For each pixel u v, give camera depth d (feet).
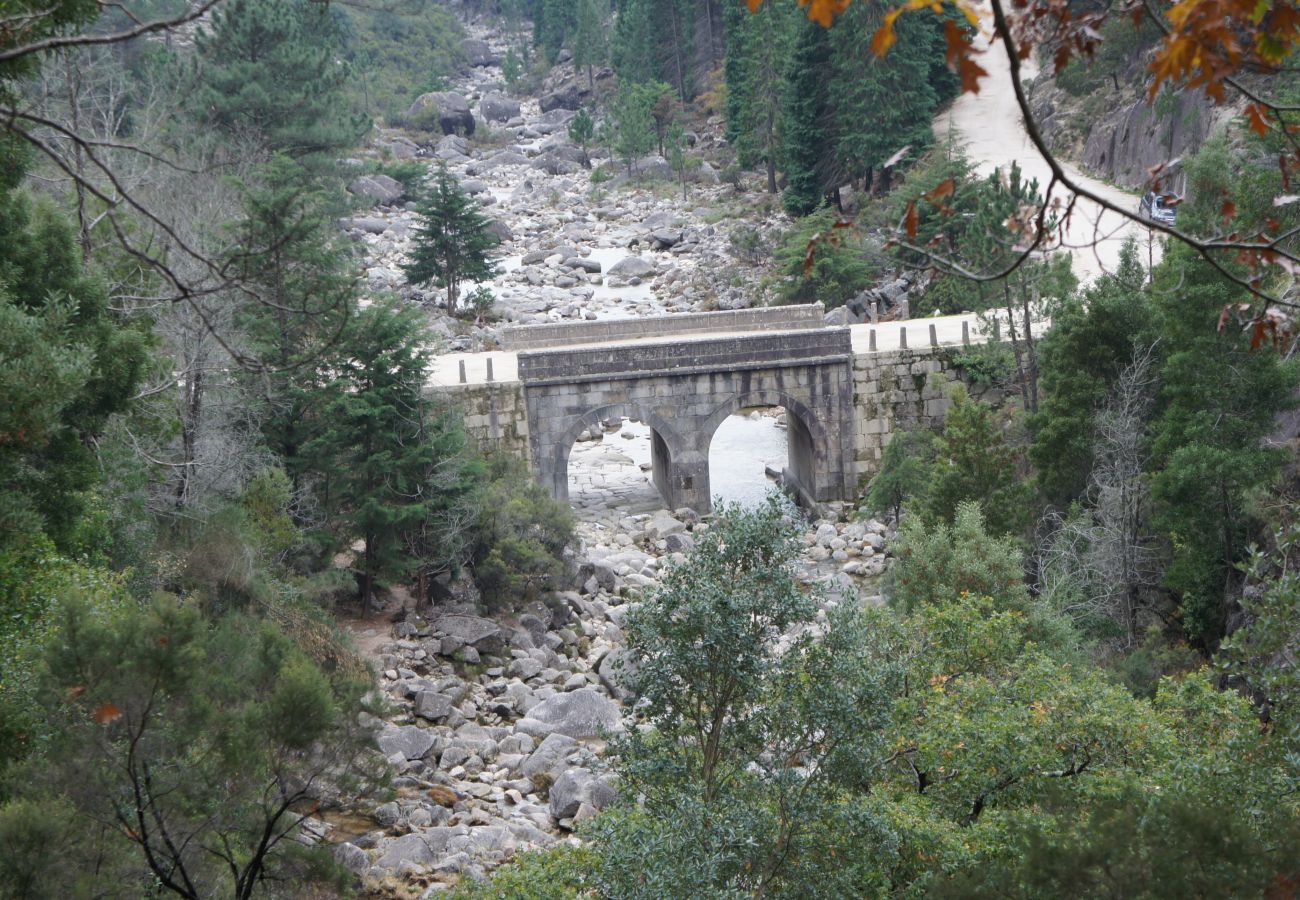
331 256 130.21
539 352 177.68
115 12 145.28
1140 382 136.36
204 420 120.06
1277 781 59.77
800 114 314.14
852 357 183.01
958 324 197.88
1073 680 91.97
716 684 60.34
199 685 54.49
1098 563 127.24
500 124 516.32
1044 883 39.93
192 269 109.09
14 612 72.33
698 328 197.06
